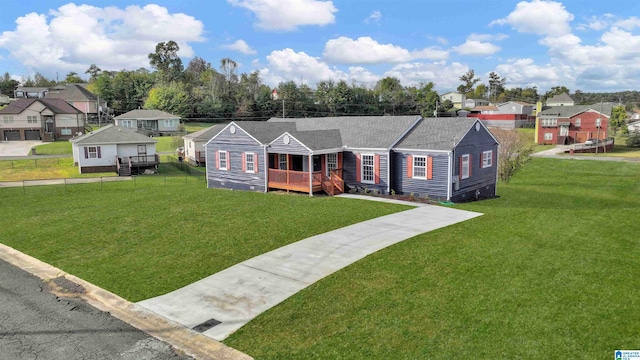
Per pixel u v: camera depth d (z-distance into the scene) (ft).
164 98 296.71
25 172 135.23
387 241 54.49
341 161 92.48
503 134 123.95
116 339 34.86
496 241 53.26
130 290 44.37
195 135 161.89
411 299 38.75
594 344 31.04
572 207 83.87
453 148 80.02
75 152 148.77
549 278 41.86
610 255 48.08
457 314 35.83
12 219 75.72
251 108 306.14
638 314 34.71
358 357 30.96
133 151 142.31
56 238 63.26
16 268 51.67
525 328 33.35
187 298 41.88
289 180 91.09
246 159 98.43
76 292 44.37
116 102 333.01
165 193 97.04
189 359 31.89
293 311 38.11
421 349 31.48
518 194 104.53
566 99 390.01
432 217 67.00
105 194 99.09
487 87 577.84
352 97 302.45
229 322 36.96
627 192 111.24
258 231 61.77
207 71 397.39
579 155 180.75
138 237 62.18
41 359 32.01
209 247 56.24
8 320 38.37
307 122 111.65
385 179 86.89
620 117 226.79
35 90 365.20
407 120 93.30
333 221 65.41
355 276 44.19
